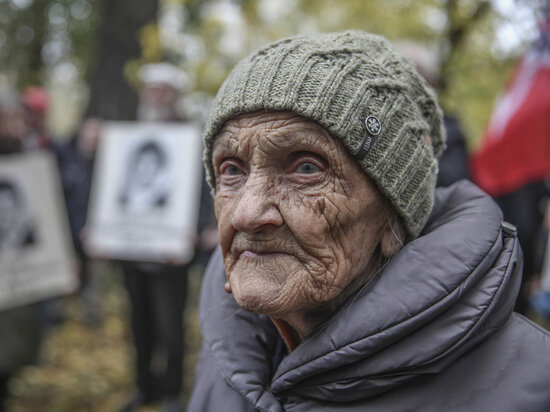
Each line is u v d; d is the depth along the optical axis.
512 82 3.48
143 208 3.43
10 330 2.96
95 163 3.73
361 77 0.99
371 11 5.07
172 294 3.33
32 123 3.53
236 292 1.01
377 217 1.04
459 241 0.99
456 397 0.94
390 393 0.97
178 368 3.30
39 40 9.81
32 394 3.83
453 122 2.73
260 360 1.17
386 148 0.99
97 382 4.08
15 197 3.12
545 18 3.42
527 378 0.93
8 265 3.04
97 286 5.58
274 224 0.98
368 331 0.94
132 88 5.71
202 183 3.45
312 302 1.00
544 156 3.21
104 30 5.78
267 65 0.99
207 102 4.07
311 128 0.97
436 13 5.16
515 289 0.99
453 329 0.92
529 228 3.22
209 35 3.93
